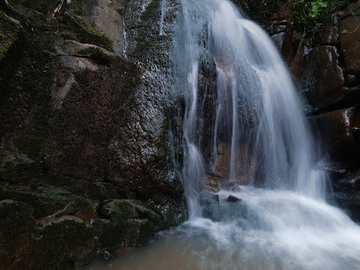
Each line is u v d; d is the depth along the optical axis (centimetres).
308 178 560
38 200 270
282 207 439
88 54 374
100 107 363
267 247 330
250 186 576
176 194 385
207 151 550
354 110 537
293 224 400
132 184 367
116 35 496
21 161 282
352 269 289
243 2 735
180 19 542
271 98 599
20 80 301
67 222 257
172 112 441
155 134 398
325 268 289
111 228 292
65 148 323
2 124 279
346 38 595
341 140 521
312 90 635
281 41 686
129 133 382
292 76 682
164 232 350
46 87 325
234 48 626
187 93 483
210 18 610
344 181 486
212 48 604
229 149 578
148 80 434
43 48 341
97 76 368
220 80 557
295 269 282
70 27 418
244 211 409
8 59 284
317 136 571
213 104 538
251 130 574
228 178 567
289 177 582
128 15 532
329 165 537
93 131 352
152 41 503
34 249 229
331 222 422
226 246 324
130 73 410
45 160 303
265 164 590
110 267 262
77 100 342
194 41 541
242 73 591
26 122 298
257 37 676
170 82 465
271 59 665
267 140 590
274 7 744
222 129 575
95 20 475
